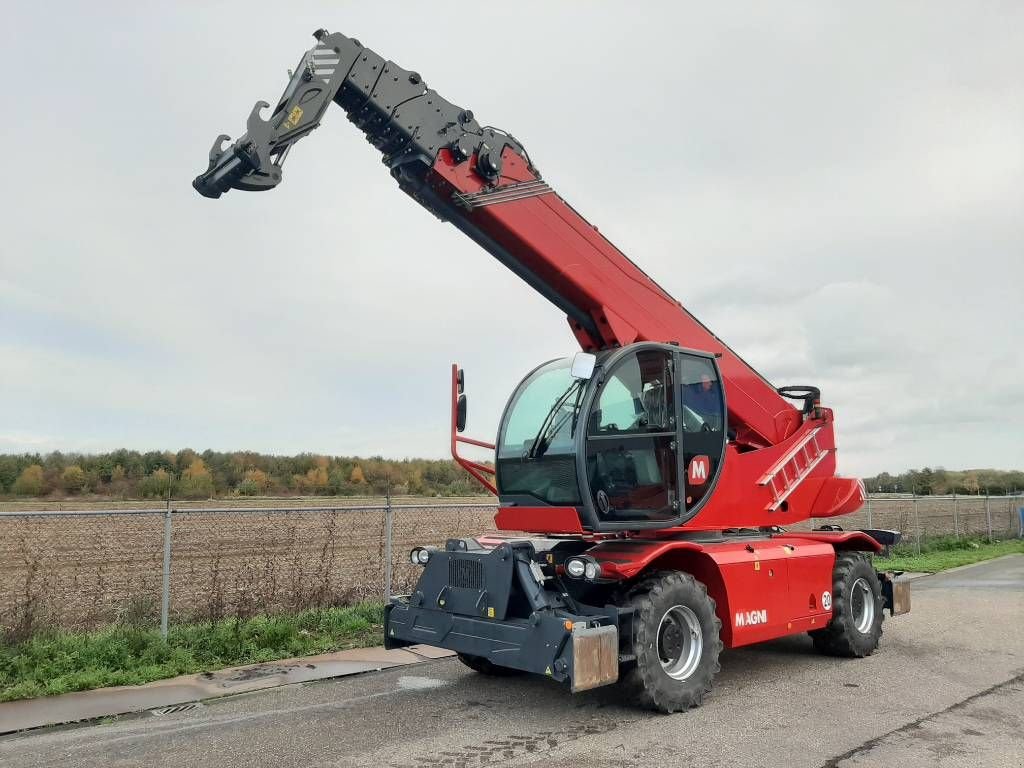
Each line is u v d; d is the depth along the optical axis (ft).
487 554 19.45
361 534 62.34
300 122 18.25
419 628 21.03
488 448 22.95
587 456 19.72
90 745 16.60
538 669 17.63
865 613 26.91
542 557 20.16
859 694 21.06
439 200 20.95
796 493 26.53
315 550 50.96
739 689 21.65
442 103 20.44
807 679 22.89
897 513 114.01
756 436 26.35
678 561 21.98
